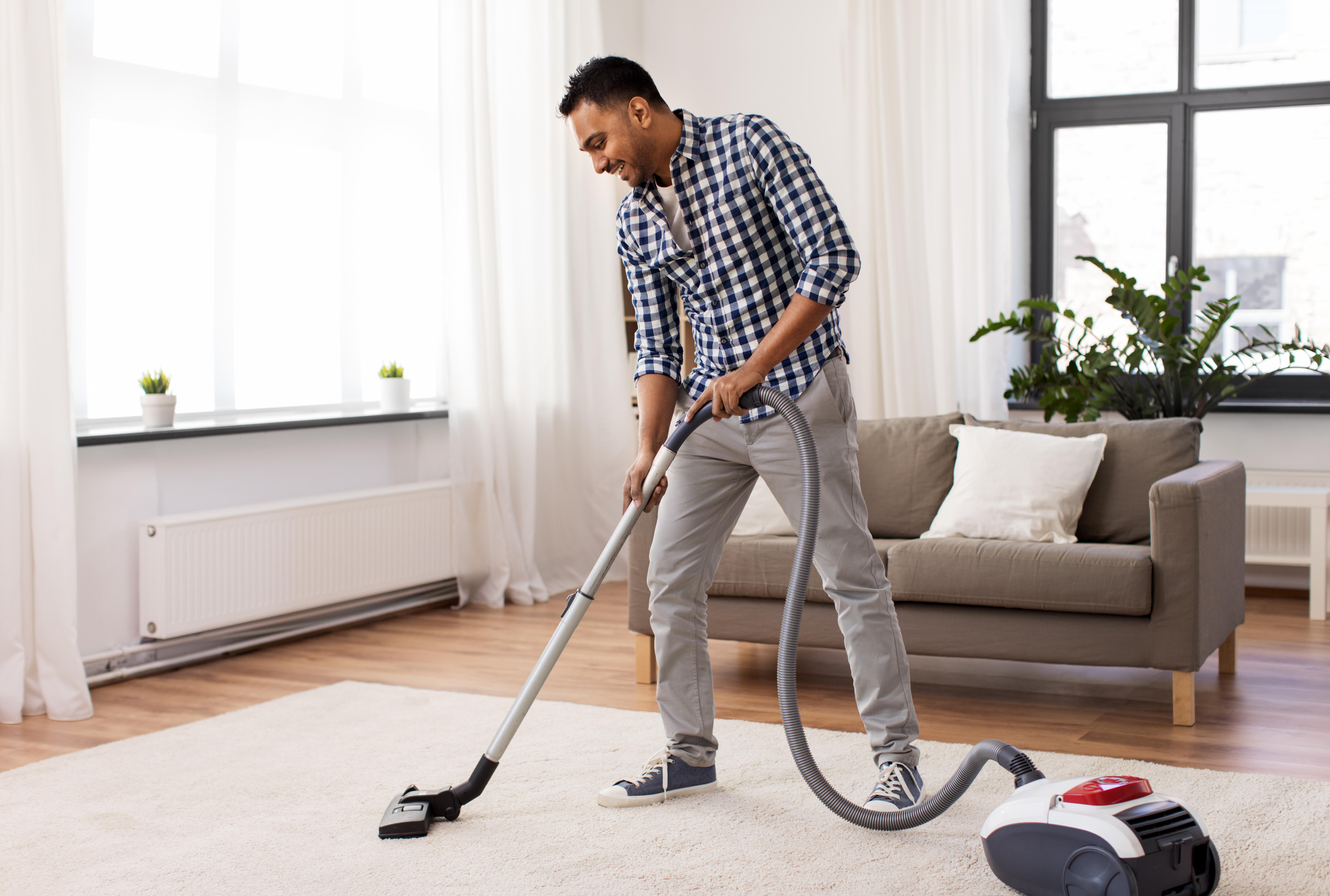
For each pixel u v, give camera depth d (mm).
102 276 3543
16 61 2979
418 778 2439
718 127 2055
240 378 3980
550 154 4902
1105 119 5023
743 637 3246
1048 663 2914
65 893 1893
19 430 3025
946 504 3385
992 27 4727
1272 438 4543
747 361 2102
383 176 4488
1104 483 3311
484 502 4562
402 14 4531
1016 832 1737
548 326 4930
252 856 2023
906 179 4836
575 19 4973
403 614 4414
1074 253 5145
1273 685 3160
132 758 2623
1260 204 4828
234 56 3908
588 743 2664
